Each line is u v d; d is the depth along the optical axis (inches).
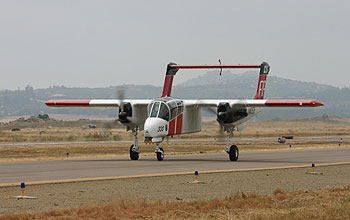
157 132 2240.4
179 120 2390.5
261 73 2618.1
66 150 3740.2
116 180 1542.8
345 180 1624.0
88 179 1549.0
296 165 2108.8
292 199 1192.2
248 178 1633.9
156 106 2288.4
